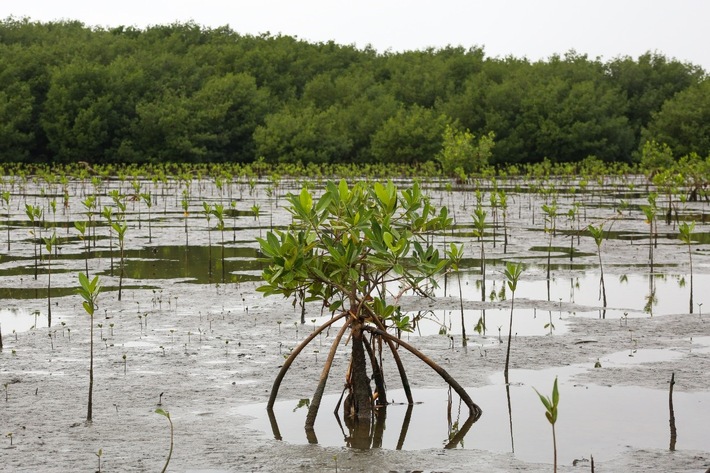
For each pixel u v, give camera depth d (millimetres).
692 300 13375
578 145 75000
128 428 7848
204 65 87812
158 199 37219
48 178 40562
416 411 8461
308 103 83500
